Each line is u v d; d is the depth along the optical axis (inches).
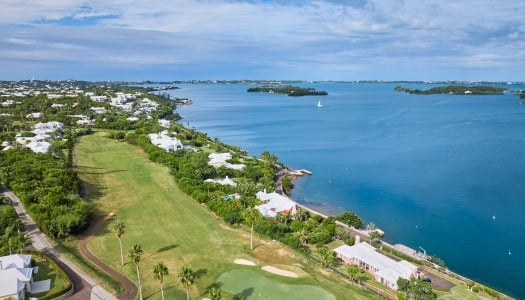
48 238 3951.8
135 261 3043.8
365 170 7731.3
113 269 3427.7
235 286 3186.5
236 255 3747.5
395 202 5895.7
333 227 4409.5
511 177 7017.7
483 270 3924.7
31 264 3420.3
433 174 7337.6
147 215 4729.3
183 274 2765.7
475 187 6505.9
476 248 4389.8
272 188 6023.6
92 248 3828.7
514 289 3590.1
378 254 3786.9
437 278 3590.1
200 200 5177.2
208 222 4549.7
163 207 5000.0
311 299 3019.2
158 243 3971.5
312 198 6136.8
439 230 4872.0
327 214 5428.2
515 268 3956.7
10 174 5433.1
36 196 4665.4
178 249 3841.0
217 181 6067.9
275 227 4266.7
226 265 3545.8
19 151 6633.9
